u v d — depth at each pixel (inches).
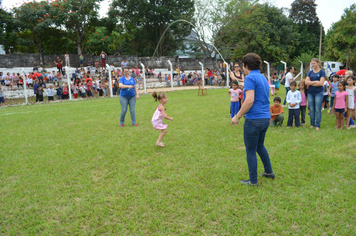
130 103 311.1
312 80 263.1
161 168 176.6
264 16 1529.3
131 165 183.5
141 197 138.4
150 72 1122.0
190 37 1612.9
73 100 738.2
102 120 358.6
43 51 1467.8
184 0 1413.6
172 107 460.1
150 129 291.3
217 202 132.0
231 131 269.0
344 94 257.8
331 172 161.0
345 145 206.5
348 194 133.2
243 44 1432.1
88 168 180.4
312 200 130.2
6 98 842.2
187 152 206.2
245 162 181.0
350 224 111.7
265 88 137.7
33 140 260.2
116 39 1637.6
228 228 111.3
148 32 1551.4
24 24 1186.6
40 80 906.1
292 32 1765.5
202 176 160.9
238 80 319.3
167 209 126.0
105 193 144.7
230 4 1347.2
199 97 619.5
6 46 1380.4
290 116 288.4
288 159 184.7
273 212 121.6
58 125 335.0
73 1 1268.5
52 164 190.1
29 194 146.3
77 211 127.0
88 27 1449.3
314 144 215.6
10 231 113.8
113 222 118.9
